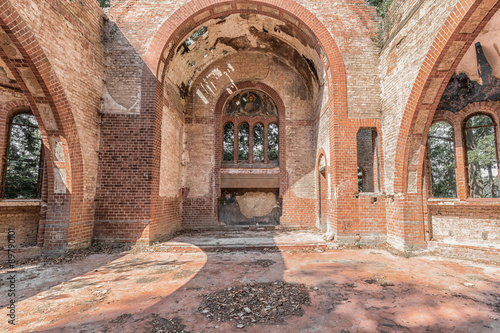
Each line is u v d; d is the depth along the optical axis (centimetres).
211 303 369
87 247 707
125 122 778
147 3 840
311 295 397
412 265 566
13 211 684
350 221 765
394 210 732
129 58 808
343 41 832
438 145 1592
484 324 312
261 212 1174
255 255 660
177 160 1032
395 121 730
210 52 1102
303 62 1070
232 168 1164
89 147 723
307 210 1123
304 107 1170
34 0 546
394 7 746
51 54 592
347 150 791
